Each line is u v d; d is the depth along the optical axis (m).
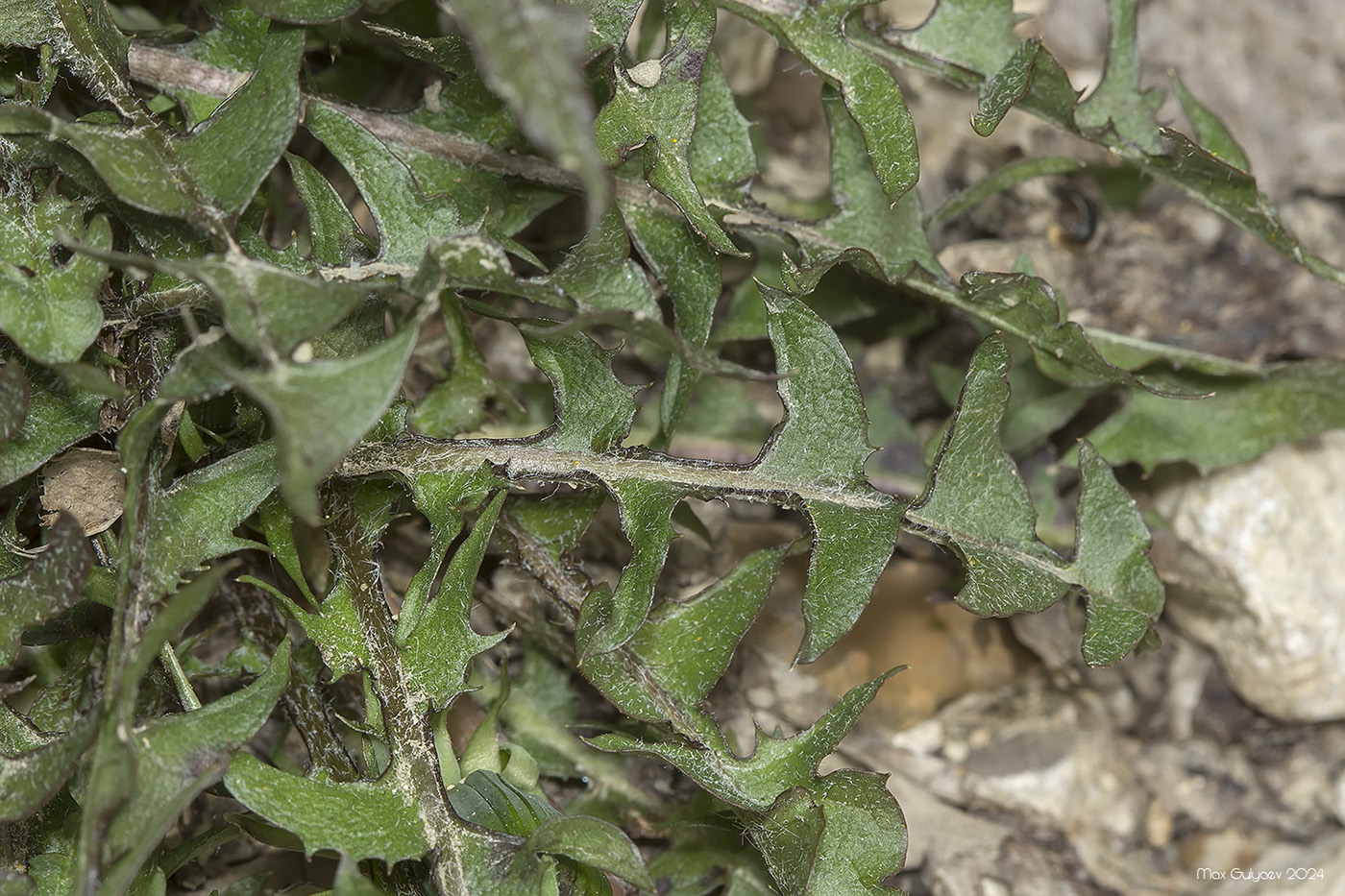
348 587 0.41
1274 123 0.50
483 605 0.45
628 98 0.41
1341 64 0.50
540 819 0.41
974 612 0.42
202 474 0.40
